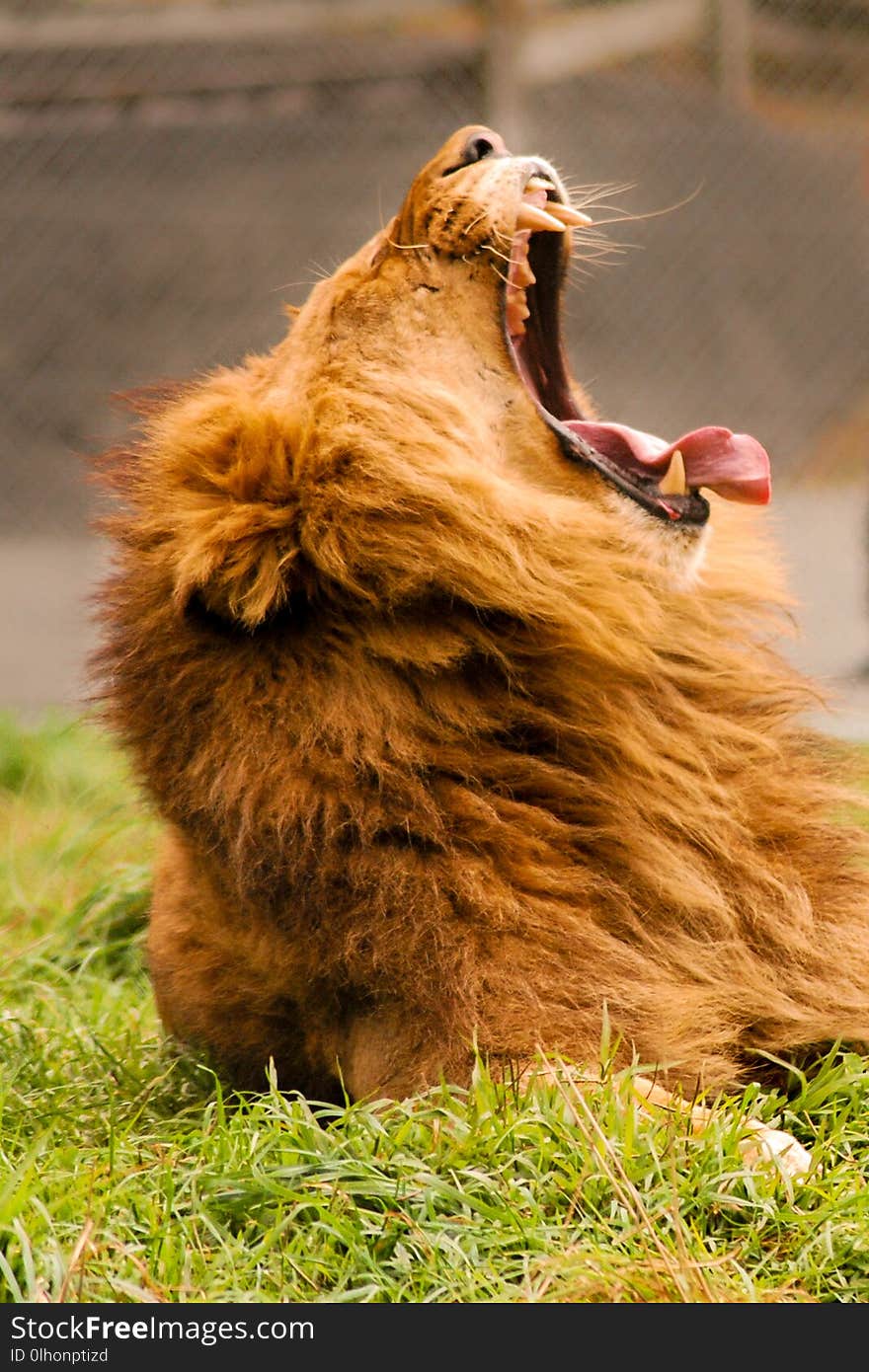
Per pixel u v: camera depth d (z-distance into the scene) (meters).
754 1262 5.43
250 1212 5.68
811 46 39.66
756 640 7.95
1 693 22.36
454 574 6.84
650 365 40.22
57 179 34.38
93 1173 5.84
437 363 7.48
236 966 7.34
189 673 6.96
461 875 6.60
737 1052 6.92
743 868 7.19
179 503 7.05
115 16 31.92
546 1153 5.73
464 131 7.74
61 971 9.79
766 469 7.43
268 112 34.62
